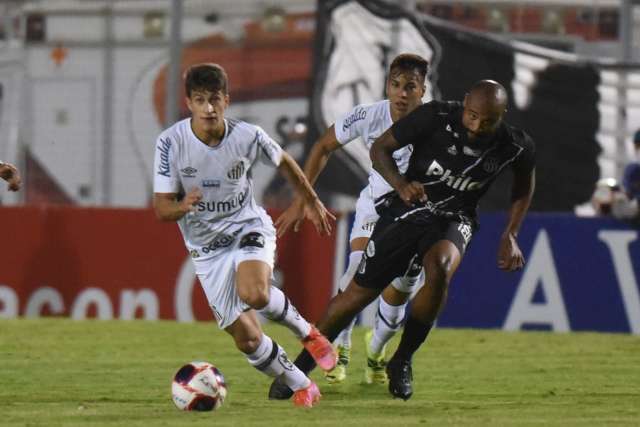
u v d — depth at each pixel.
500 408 24.22
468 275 41.72
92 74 49.66
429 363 32.56
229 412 22.77
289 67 48.38
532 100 46.69
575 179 46.78
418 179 23.41
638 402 25.48
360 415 22.55
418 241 23.42
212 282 22.89
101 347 35.38
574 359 33.69
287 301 22.38
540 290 41.34
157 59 49.16
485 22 50.62
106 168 49.44
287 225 23.67
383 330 27.00
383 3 46.69
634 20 49.06
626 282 40.97
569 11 51.12
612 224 41.09
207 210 22.66
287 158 22.98
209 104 21.62
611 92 46.69
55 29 49.94
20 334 38.28
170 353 34.19
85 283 43.41
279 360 23.05
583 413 23.56
